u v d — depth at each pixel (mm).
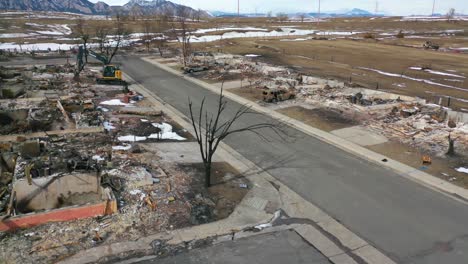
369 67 42094
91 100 25688
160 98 28000
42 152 16000
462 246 10930
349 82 32250
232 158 17000
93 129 19281
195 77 36219
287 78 34312
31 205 12680
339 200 13484
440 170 16031
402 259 10328
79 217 11383
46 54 50969
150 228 11188
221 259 10047
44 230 10758
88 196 13336
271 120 22828
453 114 22391
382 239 11219
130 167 14883
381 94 28141
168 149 17625
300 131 20969
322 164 16625
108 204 11656
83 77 34125
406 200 13570
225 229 11406
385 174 15695
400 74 38000
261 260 10086
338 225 11891
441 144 18750
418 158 17281
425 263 10164
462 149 18141
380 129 21141
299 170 15938
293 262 10062
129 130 20047
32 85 29266
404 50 57062
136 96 27453
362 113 24031
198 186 13961
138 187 13352
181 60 45688
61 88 28953
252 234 11242
